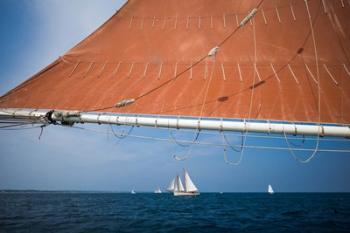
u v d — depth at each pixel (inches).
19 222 896.3
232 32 326.6
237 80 284.7
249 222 991.6
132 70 308.3
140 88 288.7
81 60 316.8
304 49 297.3
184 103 269.9
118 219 1036.5
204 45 321.4
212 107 265.3
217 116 258.2
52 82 296.8
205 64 304.2
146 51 323.3
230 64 299.4
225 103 264.4
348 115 249.6
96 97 283.6
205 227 836.6
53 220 970.7
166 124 241.0
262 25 323.6
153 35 337.1
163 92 284.5
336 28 298.4
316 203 2691.9
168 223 926.4
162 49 323.6
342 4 303.3
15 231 703.1
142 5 356.5
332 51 291.3
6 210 1483.8
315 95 264.1
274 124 224.8
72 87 291.7
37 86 291.3
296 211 1579.7
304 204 2484.0
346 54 287.1
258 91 272.4
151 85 292.5
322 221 1020.5
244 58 303.0
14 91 281.6
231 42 318.3
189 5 351.9
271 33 315.3
